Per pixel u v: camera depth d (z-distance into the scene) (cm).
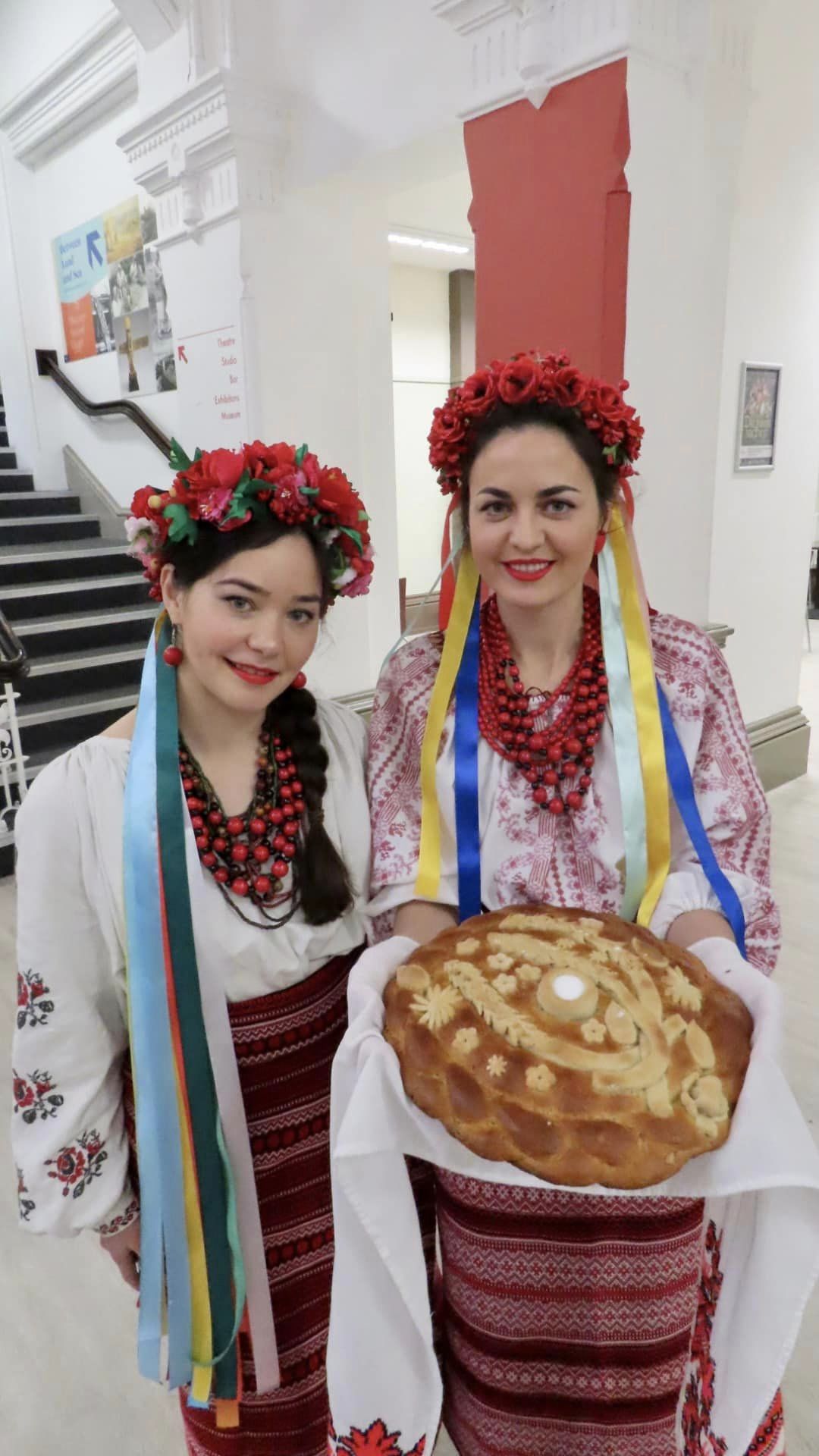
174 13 321
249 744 100
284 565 89
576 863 102
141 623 496
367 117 295
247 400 343
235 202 322
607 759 101
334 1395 84
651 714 100
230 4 309
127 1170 102
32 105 517
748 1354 81
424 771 104
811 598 902
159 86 341
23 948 94
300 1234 104
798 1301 77
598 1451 100
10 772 387
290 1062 100
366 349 370
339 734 110
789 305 360
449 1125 78
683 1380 98
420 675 110
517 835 102
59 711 421
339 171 311
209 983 94
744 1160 75
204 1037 94
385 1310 82
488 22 236
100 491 572
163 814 93
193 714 99
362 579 100
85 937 96
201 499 87
